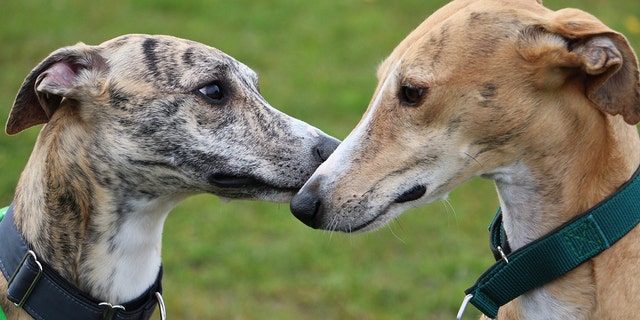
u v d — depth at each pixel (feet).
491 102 17.62
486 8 18.08
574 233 17.37
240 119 21.58
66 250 19.81
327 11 64.18
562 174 17.72
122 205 20.45
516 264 17.72
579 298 17.60
